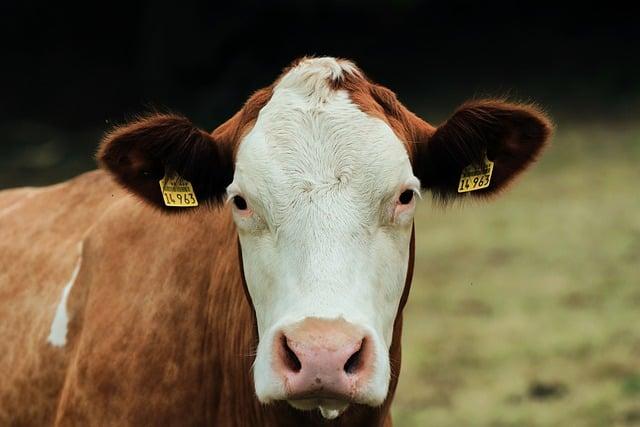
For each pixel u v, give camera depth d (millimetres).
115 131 7711
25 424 8961
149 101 42562
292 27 45250
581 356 17625
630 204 27500
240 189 7301
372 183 7113
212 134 8148
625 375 16766
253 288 7293
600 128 35906
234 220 7457
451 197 8203
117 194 9367
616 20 45938
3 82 44719
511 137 8039
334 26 46062
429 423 15211
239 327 7906
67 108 42531
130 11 48719
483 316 19797
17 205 10234
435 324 19391
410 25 47000
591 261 22938
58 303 8938
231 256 8125
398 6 44281
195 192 7918
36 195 10258
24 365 8961
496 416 15367
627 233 24891
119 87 44500
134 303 8391
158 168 7902
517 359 17562
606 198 28234
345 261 6867
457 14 47531
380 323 7043
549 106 38625
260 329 7258
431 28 46750
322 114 7355
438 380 16875
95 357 8336
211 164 7805
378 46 45406
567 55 43469
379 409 7930
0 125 40219
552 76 41625
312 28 45562
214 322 8180
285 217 7027
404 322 19594
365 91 7629
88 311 8625
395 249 7219
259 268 7172
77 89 44312
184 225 8547
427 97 40281
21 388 8953
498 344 18250
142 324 8281
